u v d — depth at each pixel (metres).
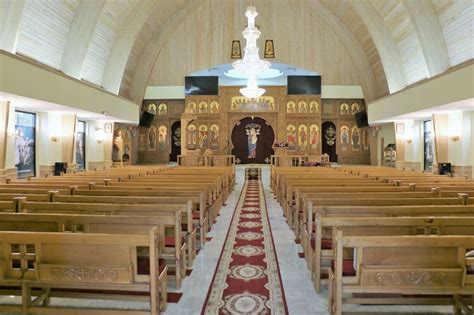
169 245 4.18
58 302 3.66
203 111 22.03
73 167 13.87
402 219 3.39
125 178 7.87
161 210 4.09
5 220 3.65
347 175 8.64
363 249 2.78
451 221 3.37
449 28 12.08
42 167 13.18
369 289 2.79
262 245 5.74
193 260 4.95
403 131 16.98
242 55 21.06
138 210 4.12
